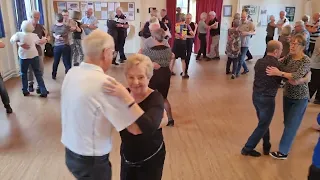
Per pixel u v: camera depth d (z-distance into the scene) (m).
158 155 1.89
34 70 5.14
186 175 3.02
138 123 1.52
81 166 1.64
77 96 1.52
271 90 3.09
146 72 1.73
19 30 6.93
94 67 1.54
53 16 9.23
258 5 9.70
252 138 3.36
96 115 1.51
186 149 3.55
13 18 6.55
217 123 4.33
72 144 1.62
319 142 2.09
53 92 5.50
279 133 4.02
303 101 3.12
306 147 3.67
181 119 4.45
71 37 7.09
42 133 3.84
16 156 3.28
